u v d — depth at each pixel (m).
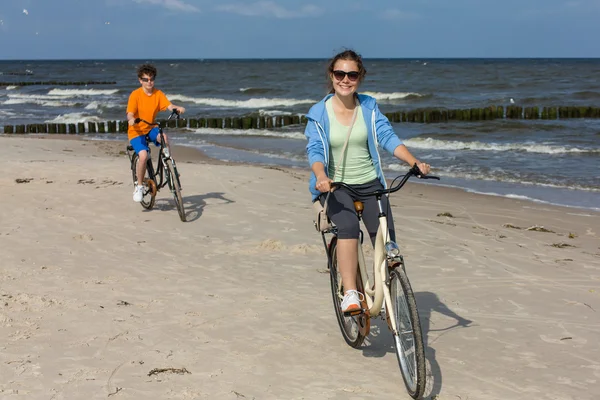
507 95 40.12
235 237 7.58
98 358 4.20
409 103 37.06
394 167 14.55
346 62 3.92
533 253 7.20
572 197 11.05
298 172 13.35
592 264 6.80
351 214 3.99
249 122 26.30
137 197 8.70
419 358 3.47
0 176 11.34
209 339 4.59
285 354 4.35
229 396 3.71
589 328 4.91
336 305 4.57
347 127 4.04
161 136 8.30
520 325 4.96
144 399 3.65
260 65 116.06
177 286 5.79
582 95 38.41
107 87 62.84
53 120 29.97
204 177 11.70
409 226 8.44
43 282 5.80
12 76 91.88
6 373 3.94
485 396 3.75
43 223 8.10
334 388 3.84
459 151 17.36
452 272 6.38
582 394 3.79
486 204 10.28
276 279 6.04
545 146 17.48
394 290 3.76
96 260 6.57
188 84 58.44
